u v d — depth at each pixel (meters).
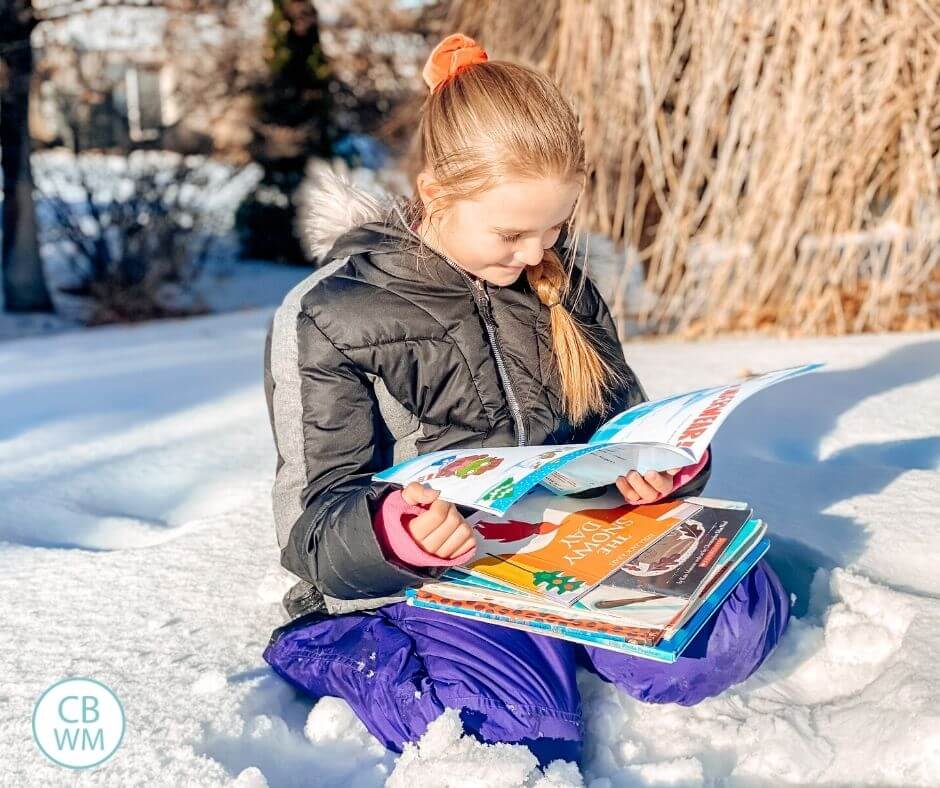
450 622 1.48
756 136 3.85
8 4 8.23
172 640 1.69
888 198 4.21
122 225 9.43
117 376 3.96
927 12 3.62
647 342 4.04
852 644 1.61
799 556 1.94
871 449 2.56
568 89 4.16
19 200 8.92
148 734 1.41
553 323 1.66
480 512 1.61
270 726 1.45
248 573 1.94
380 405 1.60
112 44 10.40
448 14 5.03
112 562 2.01
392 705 1.40
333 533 1.43
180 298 10.03
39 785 1.32
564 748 1.38
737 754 1.44
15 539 2.25
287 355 1.57
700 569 1.43
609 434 1.51
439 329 1.59
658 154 4.02
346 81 11.40
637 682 1.50
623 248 4.31
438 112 1.53
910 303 4.09
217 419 3.19
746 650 1.50
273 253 11.91
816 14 3.66
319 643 1.53
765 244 3.97
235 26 9.70
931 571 1.83
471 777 1.26
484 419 1.62
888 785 1.33
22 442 3.01
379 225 1.67
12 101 8.70
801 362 3.39
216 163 10.56
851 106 3.74
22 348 5.34
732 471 2.36
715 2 3.80
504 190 1.46
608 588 1.39
